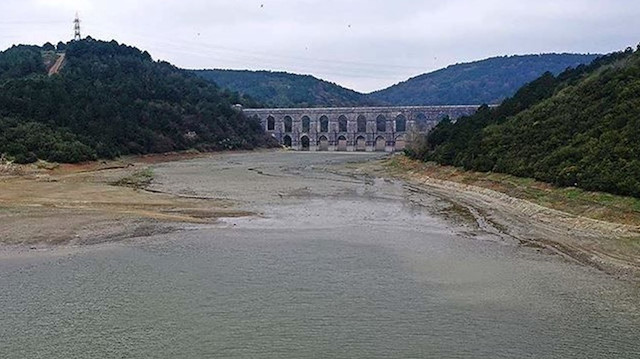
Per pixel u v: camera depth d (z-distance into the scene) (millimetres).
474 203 56031
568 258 33062
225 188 68375
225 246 35188
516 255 33688
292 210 50688
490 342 20922
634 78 60219
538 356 19781
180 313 23453
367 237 38531
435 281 28234
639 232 38031
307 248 34938
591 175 47719
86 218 43781
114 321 22531
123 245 35094
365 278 28594
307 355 19703
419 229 41812
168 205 52656
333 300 25234
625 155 47344
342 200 58125
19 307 23969
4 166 75312
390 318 23203
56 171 80625
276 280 28062
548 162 55438
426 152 93312
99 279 27938
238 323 22484
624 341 21016
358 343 20750
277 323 22516
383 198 60156
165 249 34188
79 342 20516
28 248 34031
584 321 22984
